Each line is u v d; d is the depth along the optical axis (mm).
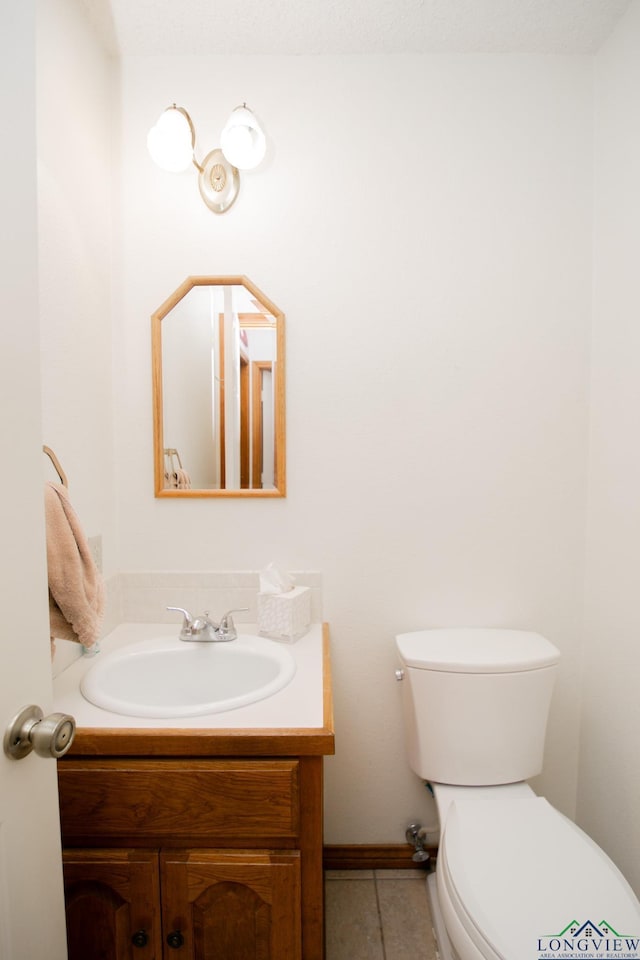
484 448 1439
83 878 915
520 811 1095
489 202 1407
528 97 1392
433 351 1426
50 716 641
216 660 1242
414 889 1398
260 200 1406
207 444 1447
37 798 672
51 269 1108
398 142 1401
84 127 1250
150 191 1405
